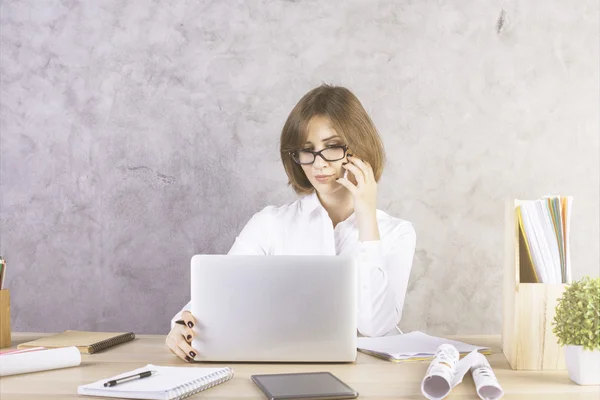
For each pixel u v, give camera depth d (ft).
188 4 8.57
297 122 7.44
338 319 4.66
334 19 8.47
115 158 8.67
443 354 4.09
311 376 4.12
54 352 4.54
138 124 8.64
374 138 7.55
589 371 4.03
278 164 8.52
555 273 4.63
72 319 8.71
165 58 8.61
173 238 8.63
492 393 3.72
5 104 8.78
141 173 8.65
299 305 4.66
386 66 8.46
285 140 7.60
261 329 4.66
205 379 3.93
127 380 3.90
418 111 8.47
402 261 7.41
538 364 4.55
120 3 8.65
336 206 7.87
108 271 8.67
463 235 8.50
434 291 8.48
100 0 8.68
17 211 8.77
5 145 8.78
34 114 8.75
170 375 4.07
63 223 8.72
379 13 8.46
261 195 8.55
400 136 8.47
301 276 4.65
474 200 8.50
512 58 8.50
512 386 4.02
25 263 8.76
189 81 8.59
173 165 8.61
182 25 8.59
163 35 8.61
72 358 4.60
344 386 3.82
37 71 8.75
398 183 8.47
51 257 8.73
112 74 8.66
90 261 8.69
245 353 4.67
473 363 4.14
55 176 8.73
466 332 8.50
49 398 3.71
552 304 4.55
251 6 8.53
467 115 8.48
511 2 8.49
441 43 8.47
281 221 7.75
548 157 8.51
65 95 8.71
